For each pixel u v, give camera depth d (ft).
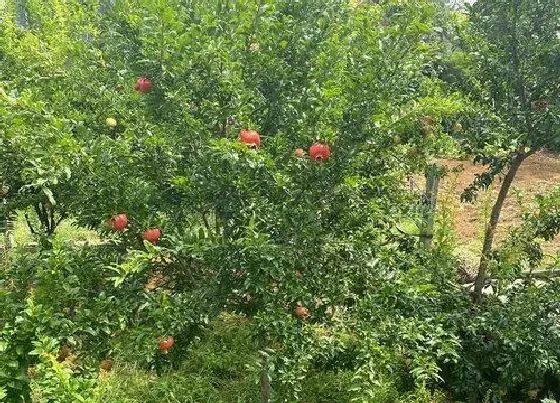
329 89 9.57
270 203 9.89
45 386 9.03
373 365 10.30
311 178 9.87
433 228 16.75
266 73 10.43
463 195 14.82
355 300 10.87
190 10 10.68
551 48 13.20
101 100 11.89
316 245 10.51
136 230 10.02
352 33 11.21
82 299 9.53
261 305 10.47
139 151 10.09
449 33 14.33
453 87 14.39
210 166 9.73
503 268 14.15
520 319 13.64
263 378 11.68
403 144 11.42
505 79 13.85
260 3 9.98
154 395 13.62
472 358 14.06
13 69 16.66
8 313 9.67
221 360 15.21
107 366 10.69
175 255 10.35
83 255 10.24
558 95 13.64
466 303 14.65
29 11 20.08
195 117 10.41
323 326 11.89
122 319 9.52
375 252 11.60
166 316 9.23
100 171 9.50
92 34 15.37
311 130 9.91
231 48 9.89
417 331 10.68
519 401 14.64
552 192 14.83
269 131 10.75
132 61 10.89
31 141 8.89
